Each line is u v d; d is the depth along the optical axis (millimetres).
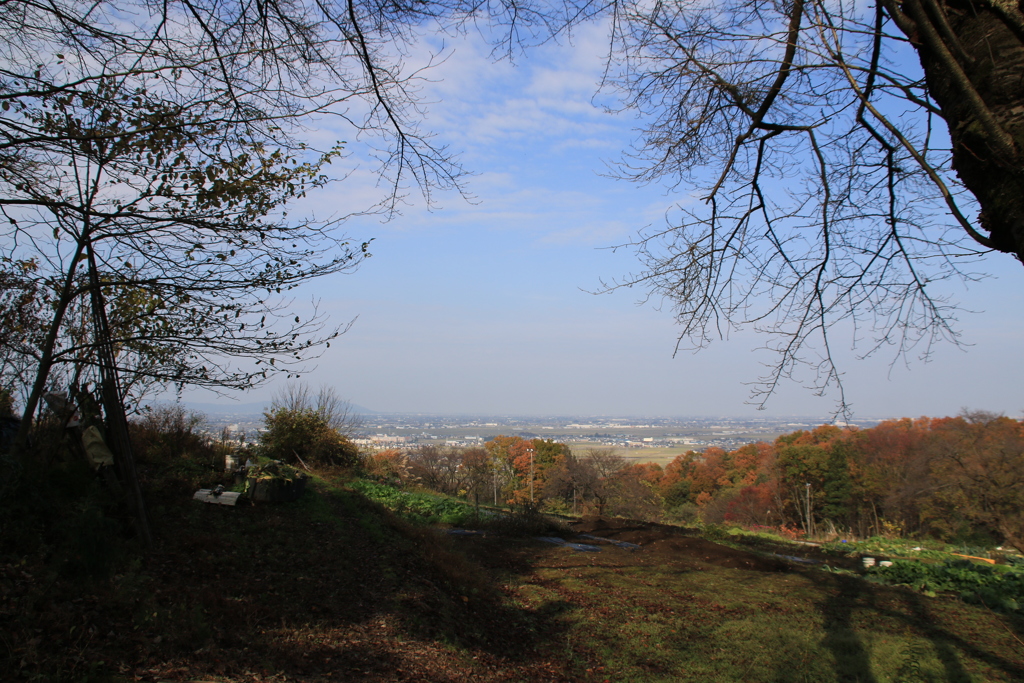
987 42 2240
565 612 8602
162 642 4848
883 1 2742
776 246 4938
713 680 6707
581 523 18781
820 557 16812
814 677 6914
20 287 5965
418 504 15430
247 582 6578
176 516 7770
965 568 13773
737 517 51875
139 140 4906
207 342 5414
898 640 8328
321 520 9297
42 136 4746
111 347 5820
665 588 10445
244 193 5309
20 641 4160
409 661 5734
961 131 2375
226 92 4922
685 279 5246
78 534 5438
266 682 4652
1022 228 2131
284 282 5695
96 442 6715
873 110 3207
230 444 11523
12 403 6543
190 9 4773
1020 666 7559
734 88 4453
